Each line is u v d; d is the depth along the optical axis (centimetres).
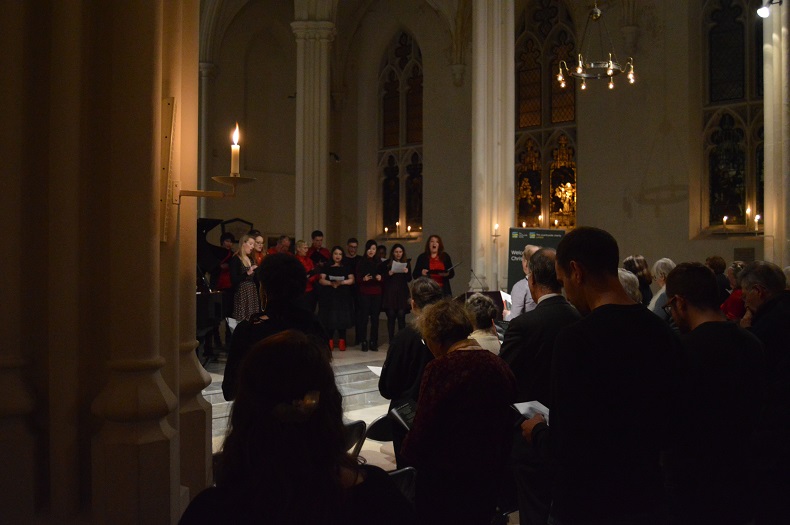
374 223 2131
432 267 1188
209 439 389
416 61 2042
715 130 1530
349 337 1412
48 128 313
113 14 305
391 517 150
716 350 286
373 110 2127
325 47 1564
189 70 393
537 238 1077
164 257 340
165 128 336
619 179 1619
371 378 988
